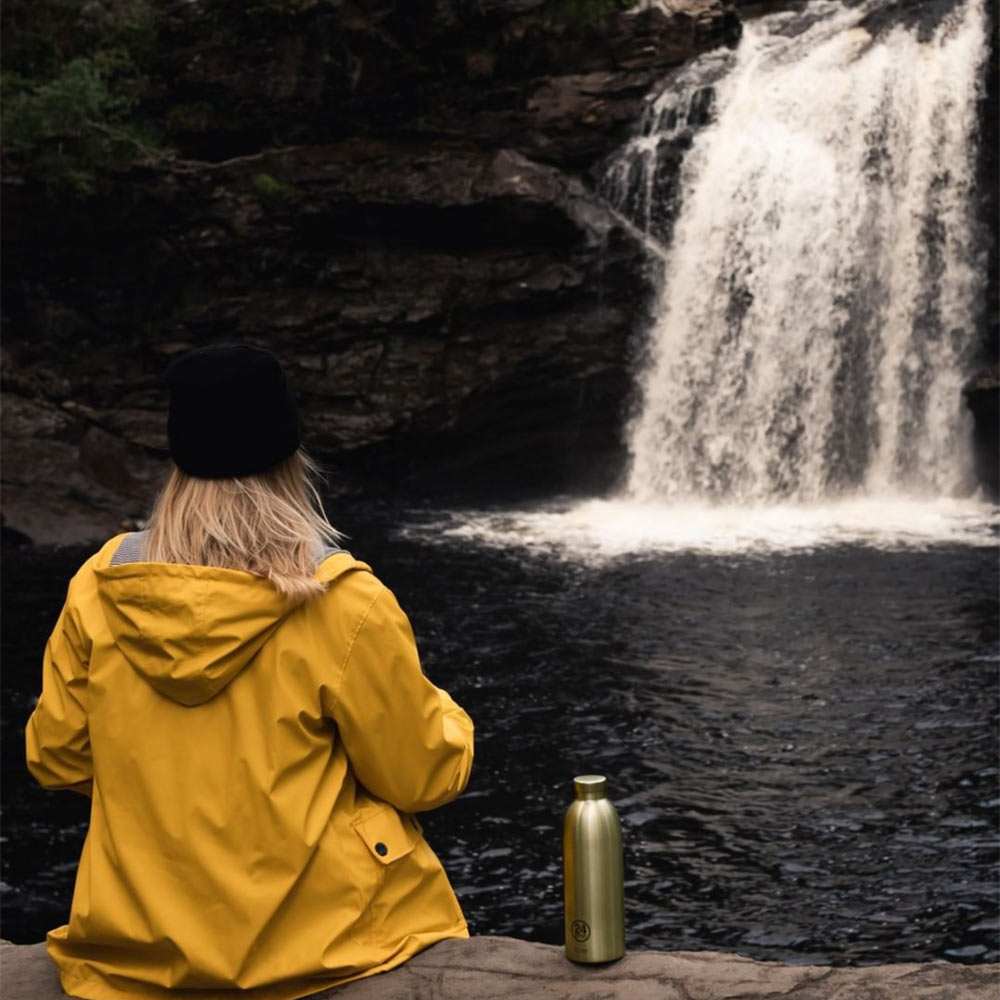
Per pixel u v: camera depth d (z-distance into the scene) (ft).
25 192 66.23
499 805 28.09
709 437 64.49
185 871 7.82
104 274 67.41
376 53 64.18
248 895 7.78
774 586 44.50
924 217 62.75
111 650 8.02
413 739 8.02
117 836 7.98
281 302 64.54
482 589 45.14
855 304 63.46
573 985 8.56
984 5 62.64
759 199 63.87
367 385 62.90
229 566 7.70
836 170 63.72
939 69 62.85
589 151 64.85
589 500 64.59
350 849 8.13
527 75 64.95
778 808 27.43
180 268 66.18
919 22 64.75
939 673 35.19
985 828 26.17
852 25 66.39
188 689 7.66
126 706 7.96
